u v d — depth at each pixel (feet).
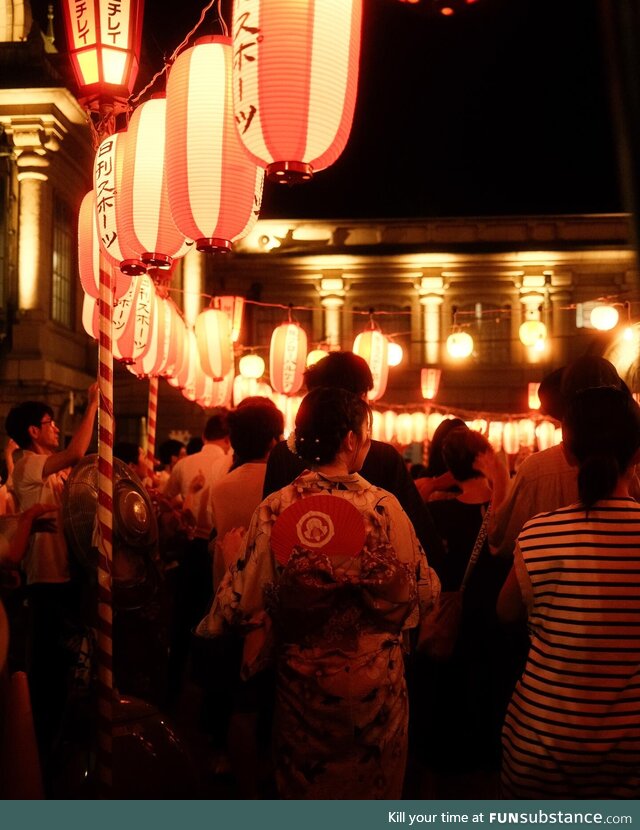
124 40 13.07
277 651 8.80
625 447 8.36
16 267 62.69
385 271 87.97
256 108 10.81
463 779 14.43
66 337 67.36
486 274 87.25
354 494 8.96
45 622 14.23
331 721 8.38
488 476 12.94
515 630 9.84
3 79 60.49
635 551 7.97
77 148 67.46
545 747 7.86
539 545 8.23
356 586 8.45
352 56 11.22
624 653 7.79
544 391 11.97
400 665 8.89
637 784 7.80
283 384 40.81
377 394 42.27
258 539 8.86
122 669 14.90
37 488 15.70
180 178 13.01
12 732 8.39
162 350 26.94
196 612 18.52
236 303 51.11
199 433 82.48
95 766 10.26
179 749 10.91
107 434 11.52
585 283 86.53
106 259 11.93
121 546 13.56
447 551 13.32
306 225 89.76
